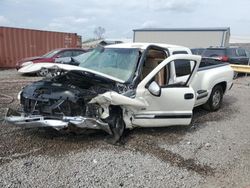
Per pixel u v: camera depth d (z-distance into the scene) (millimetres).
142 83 4602
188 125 5688
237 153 4457
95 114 4309
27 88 4680
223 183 3533
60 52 14586
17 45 17297
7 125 5121
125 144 4559
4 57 16828
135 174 3615
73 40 20438
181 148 4523
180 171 3760
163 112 4875
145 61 5094
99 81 4621
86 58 5844
